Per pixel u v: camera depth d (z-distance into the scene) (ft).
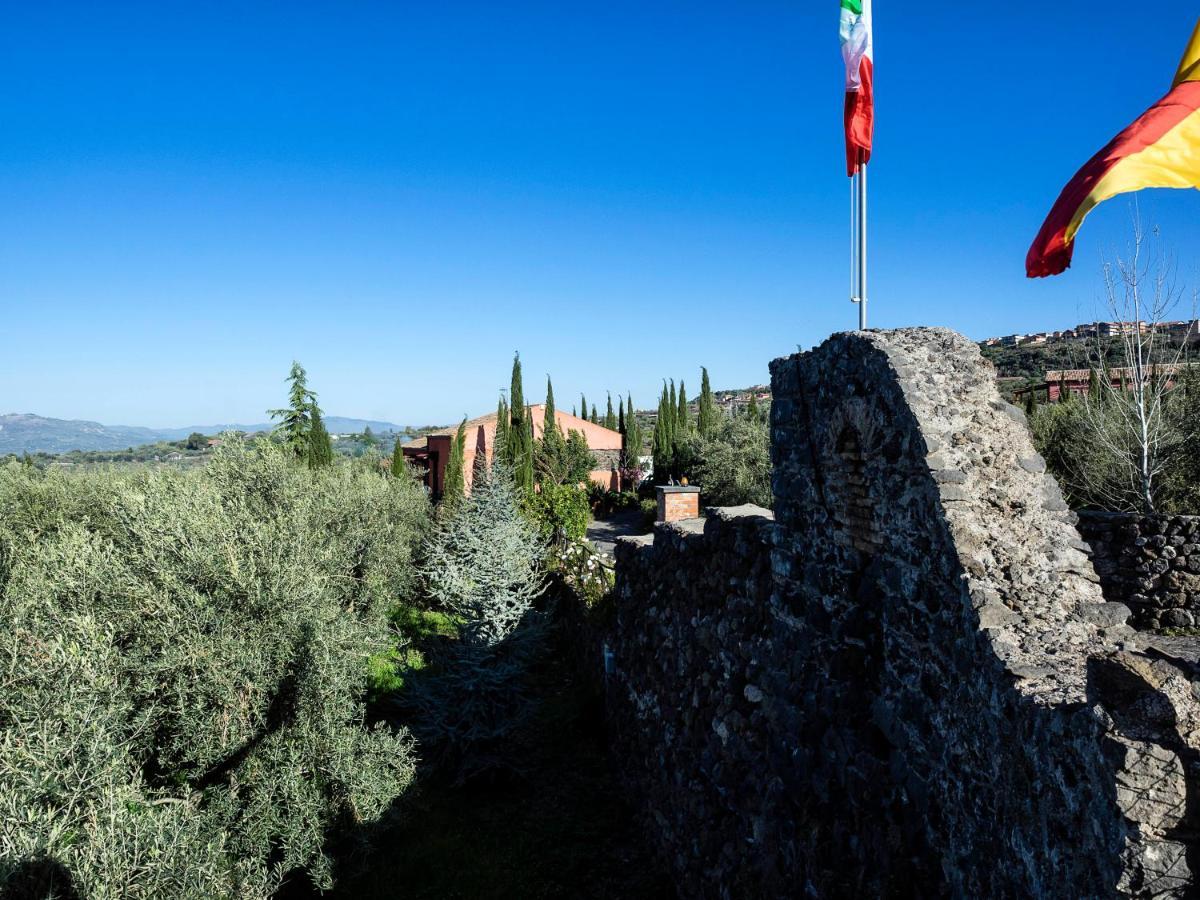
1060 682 11.87
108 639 24.85
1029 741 11.69
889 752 17.02
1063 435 53.21
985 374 17.31
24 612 25.72
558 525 69.87
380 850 29.99
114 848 18.80
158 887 19.72
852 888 17.48
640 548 35.94
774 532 23.13
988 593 13.71
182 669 26.63
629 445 174.19
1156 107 15.16
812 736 19.97
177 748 26.53
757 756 22.77
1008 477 15.66
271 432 103.91
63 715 21.22
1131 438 43.68
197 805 26.08
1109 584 28.30
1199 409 44.34
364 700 43.04
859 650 18.43
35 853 17.31
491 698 35.53
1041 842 11.37
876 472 17.71
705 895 24.85
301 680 28.48
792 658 21.50
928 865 15.30
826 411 20.12
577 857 29.84
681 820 27.58
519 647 36.86
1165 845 9.22
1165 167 14.48
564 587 55.52
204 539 31.58
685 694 29.07
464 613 37.86
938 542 15.14
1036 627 13.34
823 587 20.20
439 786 35.19
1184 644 12.84
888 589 17.29
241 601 29.22
